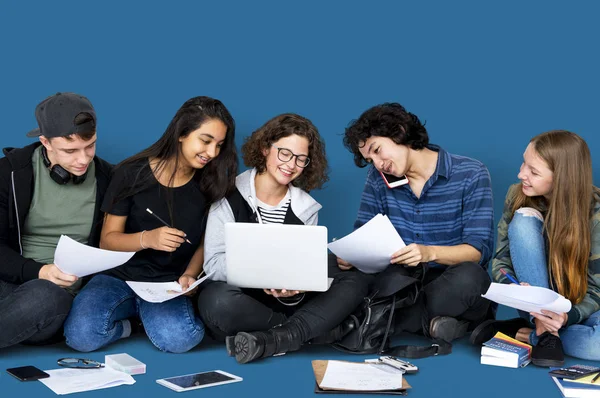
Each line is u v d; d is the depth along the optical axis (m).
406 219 3.00
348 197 3.65
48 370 2.36
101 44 3.51
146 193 2.79
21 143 3.48
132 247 2.70
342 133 3.44
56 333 2.67
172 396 2.14
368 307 2.64
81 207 2.86
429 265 2.94
